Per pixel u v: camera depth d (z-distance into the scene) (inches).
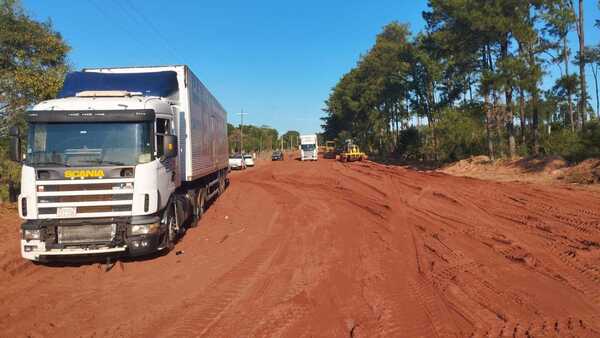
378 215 582.6
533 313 236.8
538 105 1165.7
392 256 370.0
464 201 653.3
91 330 237.9
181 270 353.7
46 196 350.9
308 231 493.7
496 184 842.8
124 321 249.1
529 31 1032.8
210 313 256.2
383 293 278.7
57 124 360.5
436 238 430.9
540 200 622.8
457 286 285.1
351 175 1289.4
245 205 741.9
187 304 273.3
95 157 358.6
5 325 248.2
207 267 358.9
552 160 973.8
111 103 367.9
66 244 350.0
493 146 1342.3
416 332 219.0
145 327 239.5
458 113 1456.7
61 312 266.7
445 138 1472.7
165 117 412.2
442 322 229.8
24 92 663.8
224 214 650.2
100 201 355.3
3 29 646.5
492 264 332.5
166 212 404.2
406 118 2281.0
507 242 396.5
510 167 1096.2
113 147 361.4
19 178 679.1
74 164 355.6
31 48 687.1
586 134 930.7
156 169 373.7
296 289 293.3
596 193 658.8
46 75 676.7
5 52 665.6
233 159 2022.6
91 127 362.3
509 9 1087.6
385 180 1069.1
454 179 991.0
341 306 259.1
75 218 353.4
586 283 281.6
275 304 266.5
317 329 227.5
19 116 650.2
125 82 447.5
